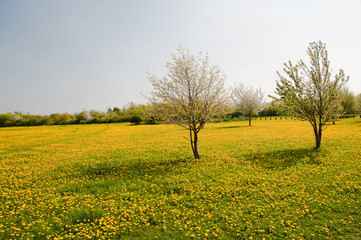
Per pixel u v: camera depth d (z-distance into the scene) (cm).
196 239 689
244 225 758
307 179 1167
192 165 1588
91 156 2159
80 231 742
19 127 9412
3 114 11344
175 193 1093
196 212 864
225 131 4094
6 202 986
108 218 816
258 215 822
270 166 1476
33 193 1134
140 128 6247
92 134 4866
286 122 6038
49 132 5822
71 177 1440
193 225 778
